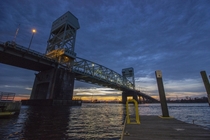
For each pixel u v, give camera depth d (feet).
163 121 32.50
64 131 38.75
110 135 35.60
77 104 234.17
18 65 207.62
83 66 288.71
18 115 72.02
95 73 334.44
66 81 220.43
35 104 200.64
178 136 19.52
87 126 48.67
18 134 33.81
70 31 272.92
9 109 67.82
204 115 117.19
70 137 32.58
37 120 58.23
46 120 59.16
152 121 32.58
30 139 29.99
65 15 271.49
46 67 219.00
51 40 284.82
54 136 32.94
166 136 19.61
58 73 209.77
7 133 34.40
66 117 73.00
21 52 170.71
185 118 93.61
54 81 200.85
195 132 21.66
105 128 45.78
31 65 207.31
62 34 265.34
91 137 33.22
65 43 260.21
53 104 179.22
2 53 161.79
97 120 67.31
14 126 43.32
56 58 237.45
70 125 49.24
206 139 18.01
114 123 58.18
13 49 162.50
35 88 237.45
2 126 42.34
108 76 394.52
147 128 24.91
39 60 192.13
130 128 25.03
